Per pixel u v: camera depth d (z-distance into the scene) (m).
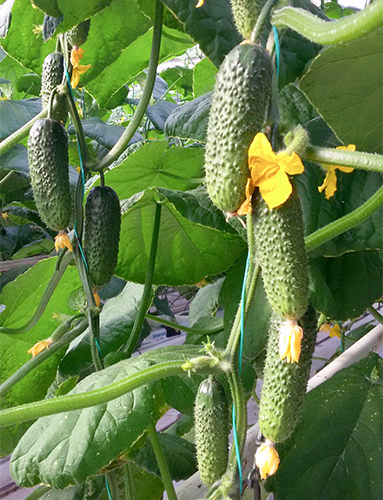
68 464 0.66
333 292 0.93
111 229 0.80
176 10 0.70
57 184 0.75
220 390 0.62
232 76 0.50
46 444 0.68
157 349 0.80
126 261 1.11
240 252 1.11
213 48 0.70
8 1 0.93
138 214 1.02
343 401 0.86
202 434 0.61
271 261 0.51
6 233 2.50
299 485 0.80
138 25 1.12
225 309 0.99
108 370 0.74
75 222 0.83
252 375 0.89
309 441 0.83
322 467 0.81
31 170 0.76
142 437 0.79
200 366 0.60
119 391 0.63
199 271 1.13
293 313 0.52
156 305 2.17
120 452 0.66
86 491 0.99
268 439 0.58
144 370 0.63
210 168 0.52
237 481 0.61
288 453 0.82
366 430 0.83
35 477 0.66
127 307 1.15
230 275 1.01
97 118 1.56
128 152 1.26
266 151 0.49
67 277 1.09
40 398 1.19
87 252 0.81
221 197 0.51
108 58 1.16
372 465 0.80
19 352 1.16
